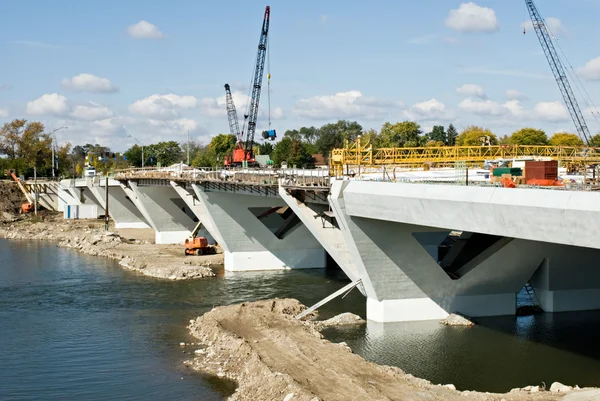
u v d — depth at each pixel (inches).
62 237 5354.3
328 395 1451.8
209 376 1764.3
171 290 2982.3
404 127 7224.4
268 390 1528.1
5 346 2116.1
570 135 6279.5
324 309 2502.5
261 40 6761.8
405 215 1905.8
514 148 3447.3
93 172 6776.6
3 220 6678.2
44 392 1689.2
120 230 5541.3
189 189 3863.2
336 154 2906.0
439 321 2234.3
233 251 3476.9
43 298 2859.3
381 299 2222.0
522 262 2255.2
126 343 2118.6
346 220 2138.3
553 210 1475.1
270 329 2094.0
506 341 2006.6
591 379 1678.2
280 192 2527.1
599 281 2361.0
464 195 1715.1
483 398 1437.0
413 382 1572.3
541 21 5989.2
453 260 2361.0
